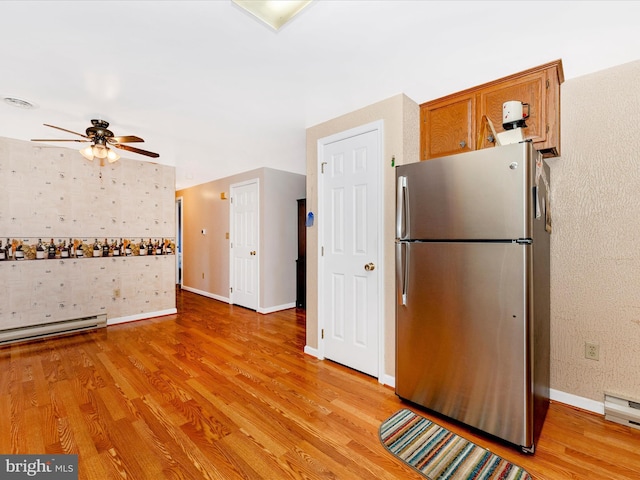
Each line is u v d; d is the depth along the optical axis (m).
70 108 2.58
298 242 4.98
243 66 1.99
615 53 1.82
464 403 1.77
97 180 3.84
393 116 2.34
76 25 1.59
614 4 1.43
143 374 2.49
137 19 1.55
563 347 2.11
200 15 1.52
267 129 3.08
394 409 2.02
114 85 2.22
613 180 1.94
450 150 2.28
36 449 1.61
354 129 2.59
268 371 2.57
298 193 5.07
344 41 1.73
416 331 1.98
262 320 4.16
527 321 1.56
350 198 2.62
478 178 1.71
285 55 1.87
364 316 2.52
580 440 1.71
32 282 3.39
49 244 3.50
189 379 2.41
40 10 1.47
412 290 2.00
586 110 2.02
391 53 1.85
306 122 2.88
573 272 2.07
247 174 4.89
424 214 1.93
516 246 1.58
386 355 2.36
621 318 1.92
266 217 4.61
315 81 2.16
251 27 1.62
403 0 1.42
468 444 1.68
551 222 2.11
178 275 7.39
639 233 1.87
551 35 1.67
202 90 2.30
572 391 2.08
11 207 3.27
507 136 1.77
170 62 1.94
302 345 3.19
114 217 3.97
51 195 3.51
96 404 2.04
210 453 1.60
